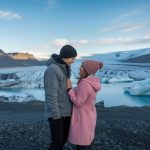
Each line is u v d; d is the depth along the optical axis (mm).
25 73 68625
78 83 4914
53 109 4555
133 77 64125
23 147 6715
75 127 4887
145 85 39219
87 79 4836
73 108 4887
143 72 67875
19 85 56438
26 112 18688
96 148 6828
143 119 14820
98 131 8375
